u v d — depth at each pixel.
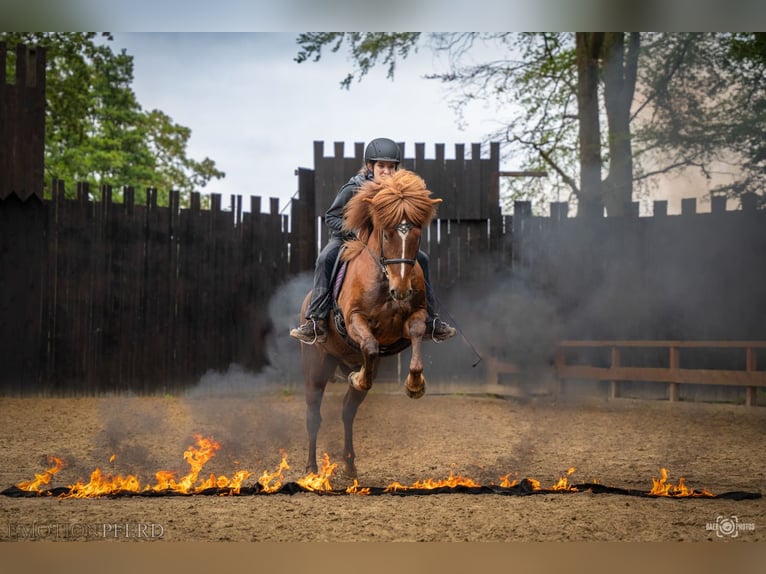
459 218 19.30
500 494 6.82
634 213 18.00
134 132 37.44
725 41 17.31
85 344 16.80
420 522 5.67
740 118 17.20
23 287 16.33
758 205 16.94
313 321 7.82
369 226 7.47
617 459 9.30
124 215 17.28
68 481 7.71
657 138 17.89
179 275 17.83
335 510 6.05
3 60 16.38
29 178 16.34
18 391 16.22
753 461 9.10
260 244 18.86
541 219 18.86
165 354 17.61
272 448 10.20
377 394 18.47
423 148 19.42
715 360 16.66
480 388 18.88
